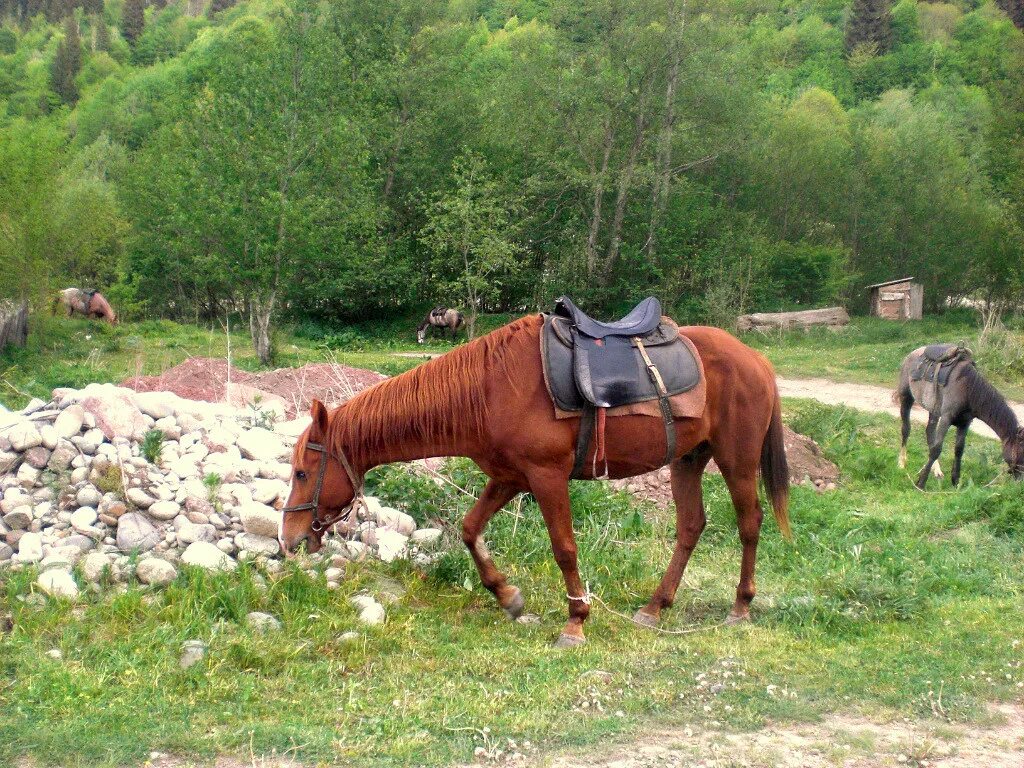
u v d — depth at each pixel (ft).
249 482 20.44
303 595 17.24
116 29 411.13
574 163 110.83
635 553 22.43
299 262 66.74
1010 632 17.46
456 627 17.43
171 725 12.61
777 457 19.16
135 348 68.80
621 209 107.76
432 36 118.83
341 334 99.45
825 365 72.84
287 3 110.32
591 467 17.21
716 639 17.48
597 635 17.76
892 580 20.62
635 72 101.86
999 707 14.20
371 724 13.03
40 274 65.16
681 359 17.65
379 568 19.56
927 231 124.16
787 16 313.73
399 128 113.09
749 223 112.98
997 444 43.83
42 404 21.67
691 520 19.06
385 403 17.15
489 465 17.37
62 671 13.71
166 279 119.96
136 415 20.70
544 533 22.39
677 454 17.69
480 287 97.76
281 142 69.36
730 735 13.14
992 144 116.37
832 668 15.71
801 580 21.13
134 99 231.91
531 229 112.98
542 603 19.22
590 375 16.61
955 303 126.93
